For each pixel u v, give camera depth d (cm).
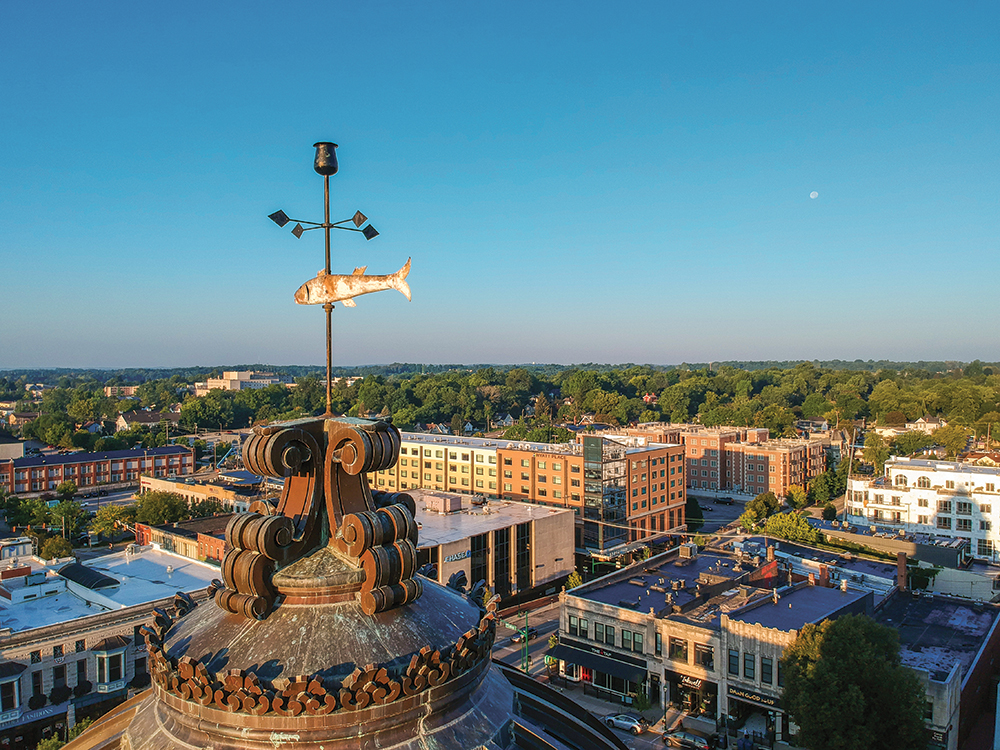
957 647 5103
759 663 4791
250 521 752
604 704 5584
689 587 6197
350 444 764
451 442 12044
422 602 819
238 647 727
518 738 812
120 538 10506
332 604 749
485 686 830
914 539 8425
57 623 4800
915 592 6291
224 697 675
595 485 9444
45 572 5984
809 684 3978
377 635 734
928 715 4172
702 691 5134
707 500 13738
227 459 14875
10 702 4553
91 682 4931
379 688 677
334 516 784
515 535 8138
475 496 9562
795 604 5469
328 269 866
